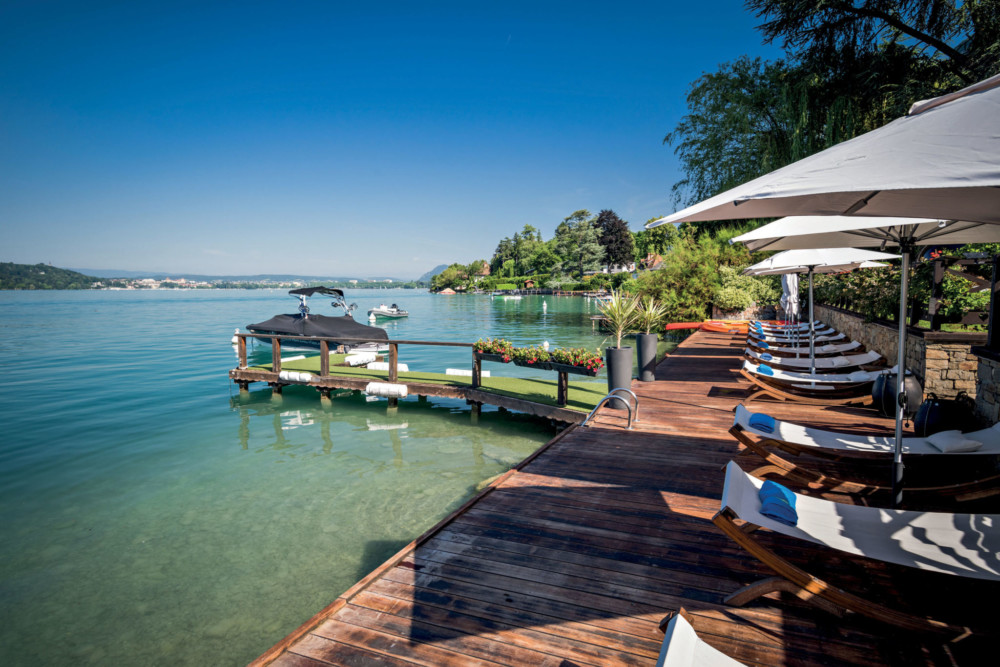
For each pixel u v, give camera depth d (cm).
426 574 313
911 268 728
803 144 1630
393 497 592
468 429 862
